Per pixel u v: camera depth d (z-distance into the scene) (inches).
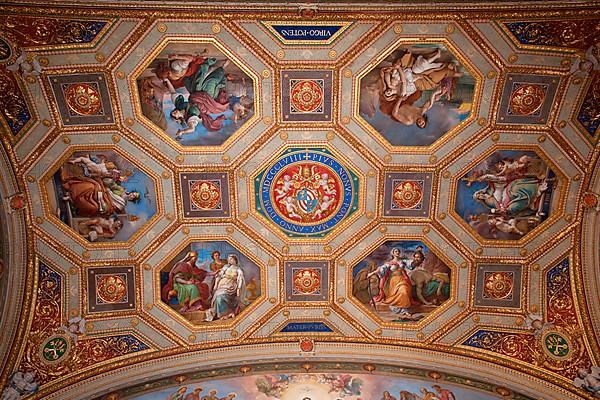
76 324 674.2
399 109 627.2
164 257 695.1
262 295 716.0
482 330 700.7
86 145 631.8
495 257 693.9
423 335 709.9
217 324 711.1
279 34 573.3
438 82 605.6
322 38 577.9
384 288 714.8
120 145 637.9
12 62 561.3
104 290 687.7
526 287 692.7
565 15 530.6
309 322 719.1
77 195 653.3
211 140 647.1
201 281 708.0
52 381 644.1
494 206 675.4
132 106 615.2
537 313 686.5
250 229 698.2
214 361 696.4
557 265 681.0
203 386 691.4
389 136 647.8
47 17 532.7
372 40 576.1
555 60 577.9
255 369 704.4
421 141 650.2
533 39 562.9
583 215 659.4
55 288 669.3
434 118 632.4
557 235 673.6
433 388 690.8
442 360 695.7
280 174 677.9
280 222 697.6
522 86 603.8
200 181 669.3
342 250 708.7
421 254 707.4
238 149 655.1
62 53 567.5
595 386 636.7
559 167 645.3
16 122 600.4
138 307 698.2
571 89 597.3
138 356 689.0
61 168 637.3
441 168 663.8
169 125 632.4
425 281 709.9
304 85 616.7
